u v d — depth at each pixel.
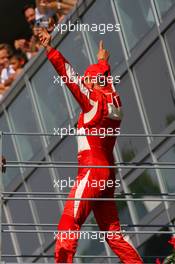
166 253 29.12
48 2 35.50
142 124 30.45
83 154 22.06
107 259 30.98
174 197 29.02
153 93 30.03
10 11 44.62
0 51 38.34
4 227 36.44
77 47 32.66
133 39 30.62
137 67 30.55
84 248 31.56
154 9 29.69
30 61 35.19
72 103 33.31
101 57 22.67
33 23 37.19
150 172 29.83
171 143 29.28
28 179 35.81
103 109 22.00
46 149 34.91
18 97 36.22
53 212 34.41
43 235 34.44
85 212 21.69
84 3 32.06
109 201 21.98
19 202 35.91
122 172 30.64
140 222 30.08
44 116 35.00
